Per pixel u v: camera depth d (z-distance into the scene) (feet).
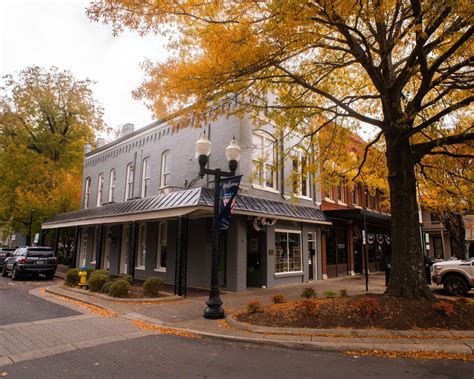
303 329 23.72
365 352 20.65
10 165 95.96
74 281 47.93
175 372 17.17
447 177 42.37
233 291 45.11
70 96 107.96
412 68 27.37
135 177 66.59
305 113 35.06
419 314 25.09
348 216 61.62
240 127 48.44
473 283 43.88
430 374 17.13
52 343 21.98
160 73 29.68
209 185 49.83
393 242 29.45
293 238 56.54
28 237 95.66
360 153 72.08
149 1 24.38
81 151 103.45
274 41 26.35
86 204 84.33
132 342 22.62
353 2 23.65
